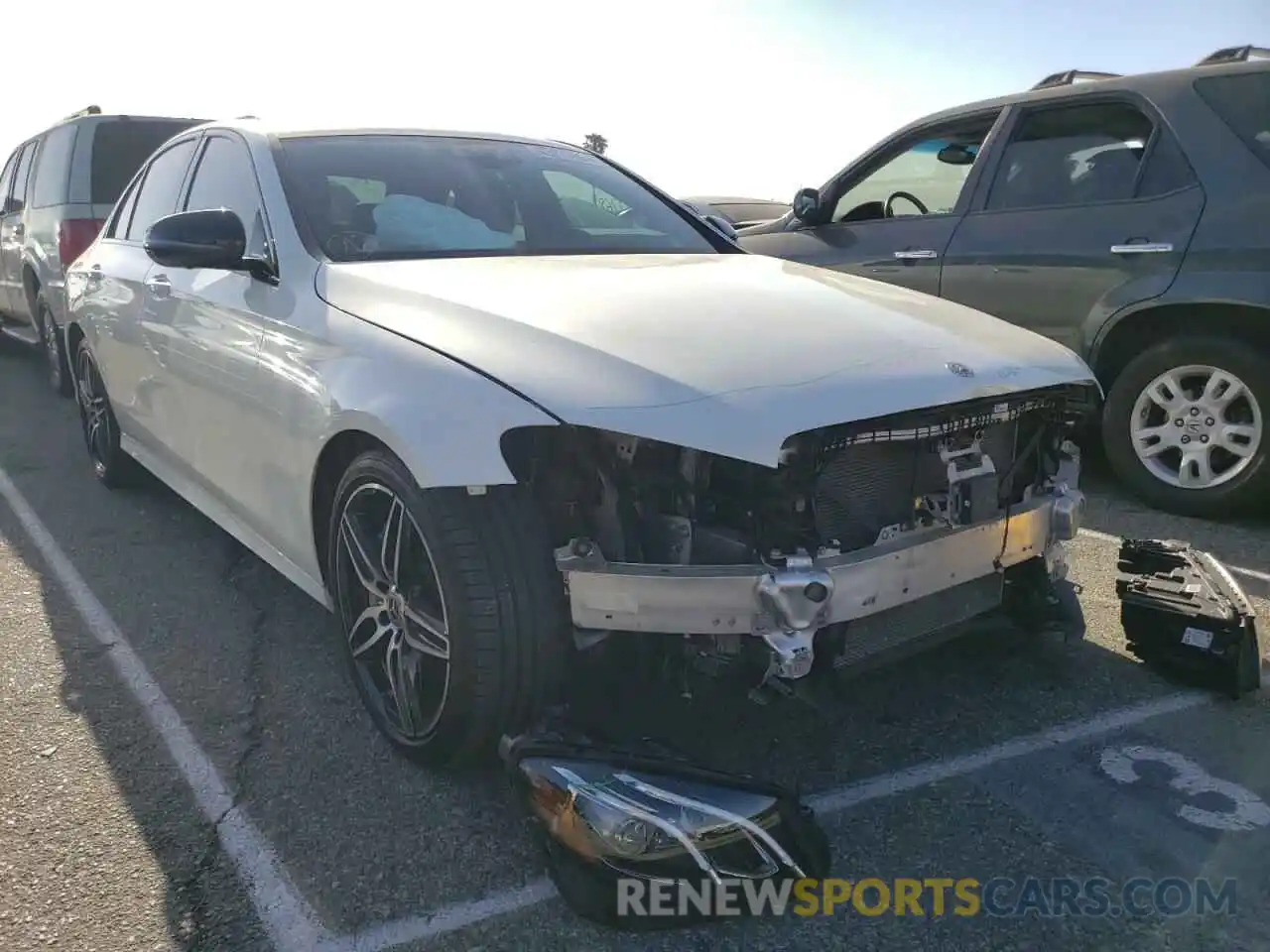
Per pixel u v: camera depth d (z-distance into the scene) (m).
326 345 2.83
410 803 2.59
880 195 5.88
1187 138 4.57
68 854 2.39
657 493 2.38
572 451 2.42
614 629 2.35
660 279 3.00
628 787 2.13
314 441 2.81
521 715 2.47
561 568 2.35
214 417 3.57
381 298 2.84
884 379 2.40
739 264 3.40
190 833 2.47
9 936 2.13
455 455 2.33
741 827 2.12
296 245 3.22
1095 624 3.57
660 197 4.20
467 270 3.02
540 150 4.10
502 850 2.41
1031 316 5.06
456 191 3.60
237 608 3.82
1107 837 2.44
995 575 2.79
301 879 2.31
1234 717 2.98
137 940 2.12
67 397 7.89
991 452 2.79
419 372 2.50
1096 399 2.95
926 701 3.07
